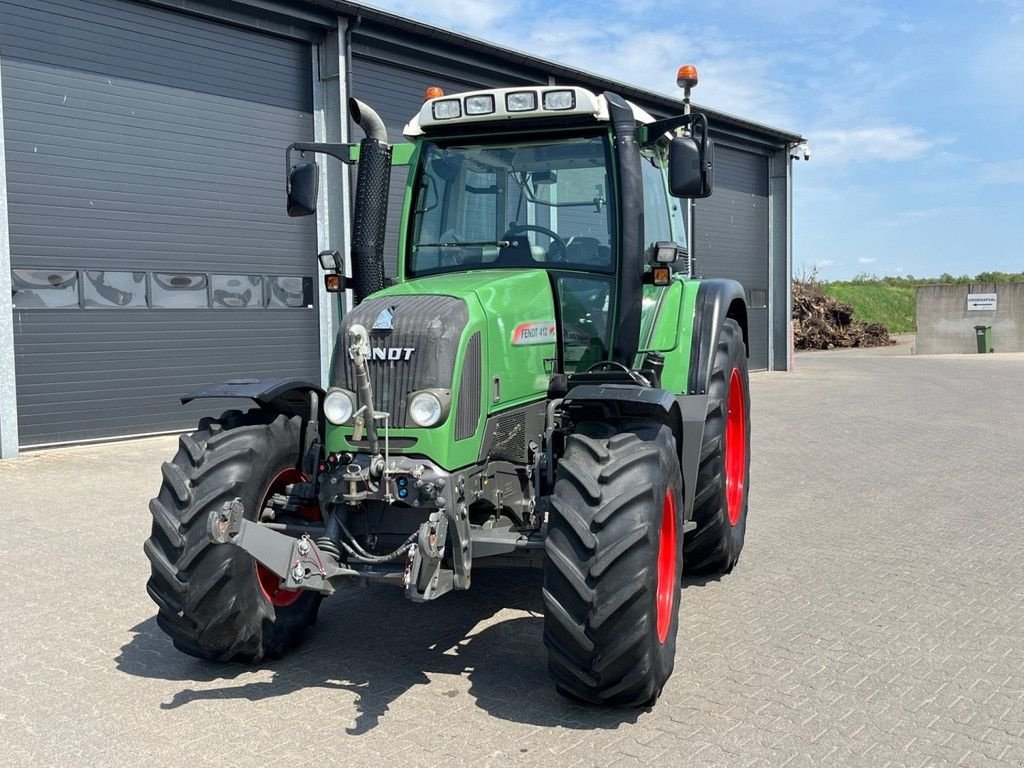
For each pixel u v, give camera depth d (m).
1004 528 6.87
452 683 4.10
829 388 18.39
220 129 12.50
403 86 14.58
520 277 4.50
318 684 4.10
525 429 4.45
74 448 11.02
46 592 5.47
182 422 12.27
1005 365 24.73
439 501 3.75
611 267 4.66
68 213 11.07
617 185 4.66
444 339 3.86
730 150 21.80
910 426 12.66
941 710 3.79
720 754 3.41
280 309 13.30
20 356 10.72
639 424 4.06
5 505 7.91
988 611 5.00
